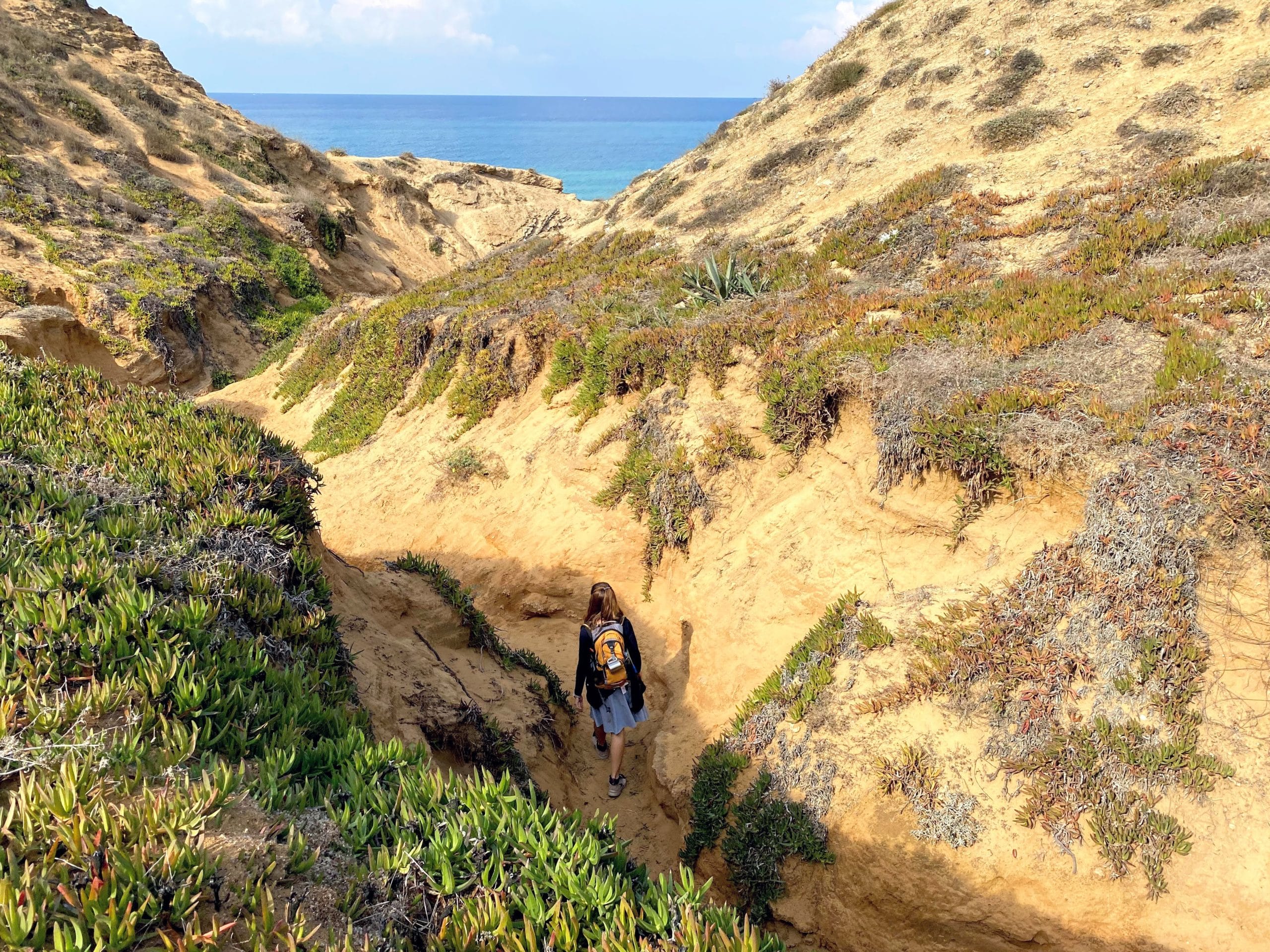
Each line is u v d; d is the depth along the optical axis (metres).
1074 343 7.36
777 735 6.24
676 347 10.56
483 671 7.69
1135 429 5.92
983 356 7.53
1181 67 14.21
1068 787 4.96
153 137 34.75
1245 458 5.33
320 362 19.41
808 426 8.49
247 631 4.37
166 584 4.28
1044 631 5.62
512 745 6.57
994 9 18.58
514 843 3.08
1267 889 4.41
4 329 15.33
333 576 6.95
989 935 4.86
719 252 15.31
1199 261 8.84
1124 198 11.15
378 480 13.96
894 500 7.19
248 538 5.09
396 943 2.63
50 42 36.62
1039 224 11.38
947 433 6.64
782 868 5.62
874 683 6.07
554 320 13.34
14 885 2.30
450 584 8.33
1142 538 5.39
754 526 8.62
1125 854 4.67
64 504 4.77
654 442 10.09
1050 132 14.24
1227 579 5.15
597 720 7.16
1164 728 4.96
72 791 2.60
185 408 6.93
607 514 10.19
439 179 57.72
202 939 2.26
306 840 2.91
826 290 11.25
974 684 5.62
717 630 8.13
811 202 16.14
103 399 7.00
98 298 22.92
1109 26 16.14
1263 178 10.24
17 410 6.31
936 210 13.05
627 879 3.09
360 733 3.67
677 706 7.79
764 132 20.66
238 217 32.81
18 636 3.38
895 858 5.16
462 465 12.45
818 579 7.55
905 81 18.48
